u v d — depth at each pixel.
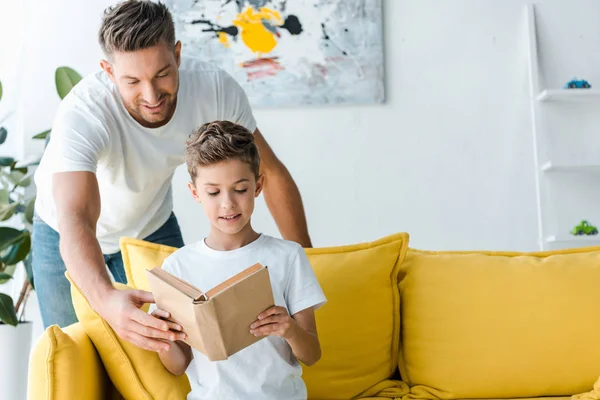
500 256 1.88
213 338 1.23
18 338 2.84
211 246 1.50
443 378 1.75
